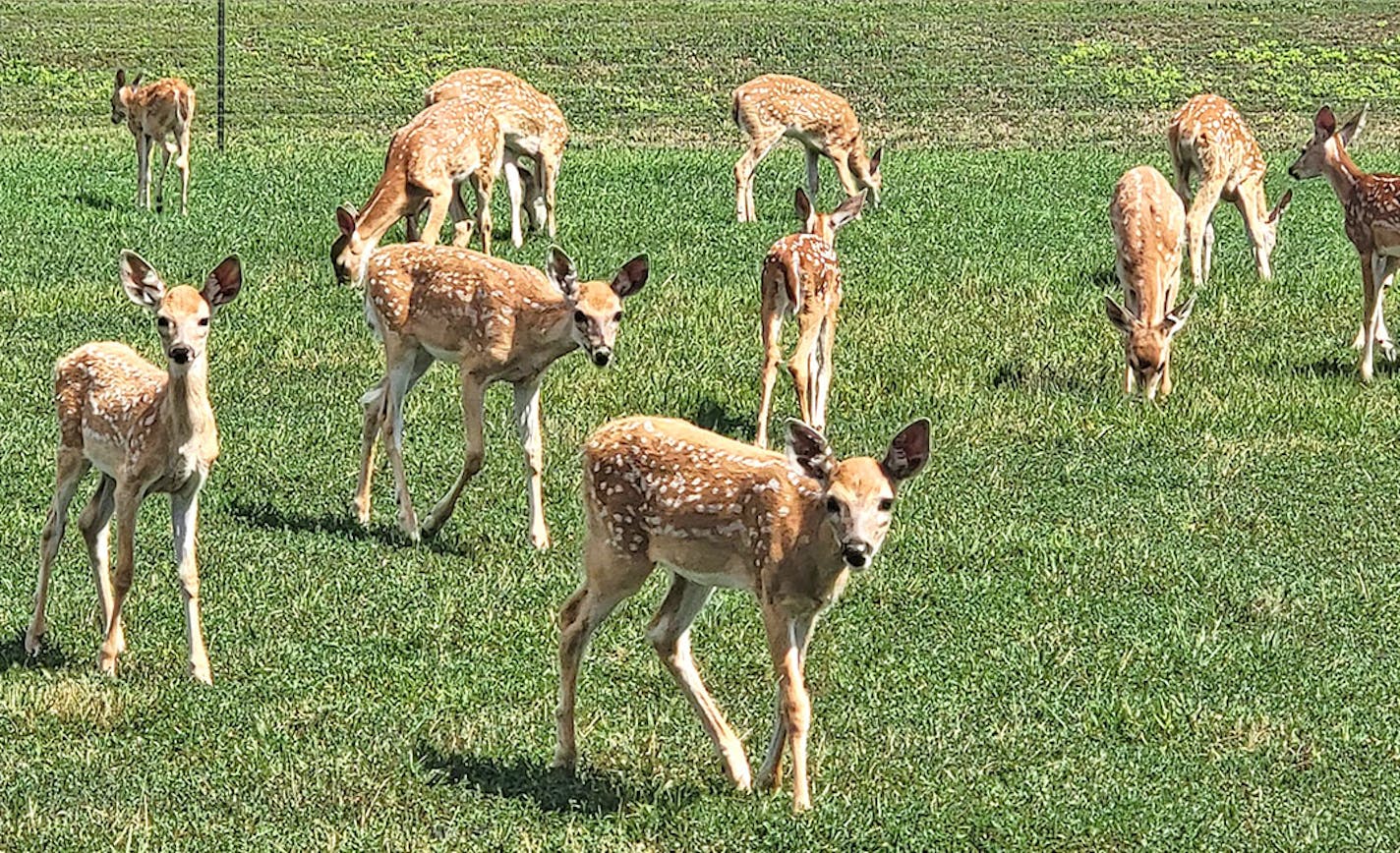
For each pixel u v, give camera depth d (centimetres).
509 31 4100
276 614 1023
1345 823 815
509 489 1255
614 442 816
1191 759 880
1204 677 977
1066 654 997
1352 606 1076
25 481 1231
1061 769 861
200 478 944
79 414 960
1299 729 914
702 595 829
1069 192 2461
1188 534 1199
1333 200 2467
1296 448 1365
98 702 902
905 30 4138
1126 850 788
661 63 3831
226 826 782
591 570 828
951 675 969
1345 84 3728
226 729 884
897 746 879
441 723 891
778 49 3944
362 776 830
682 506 795
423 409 1402
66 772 830
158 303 924
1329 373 1552
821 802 804
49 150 2756
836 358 1564
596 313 1133
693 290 1775
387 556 1127
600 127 3281
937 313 1716
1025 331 1655
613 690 934
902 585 1085
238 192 2350
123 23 4119
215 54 3812
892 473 757
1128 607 1068
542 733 881
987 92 3603
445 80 2019
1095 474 1305
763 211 2303
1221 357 1597
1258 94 3634
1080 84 3688
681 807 803
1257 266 1922
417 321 1170
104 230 2041
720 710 917
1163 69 3828
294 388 1451
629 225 2134
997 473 1299
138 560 1097
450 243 2038
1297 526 1215
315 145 2930
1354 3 4481
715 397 1452
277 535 1150
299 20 4197
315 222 2111
